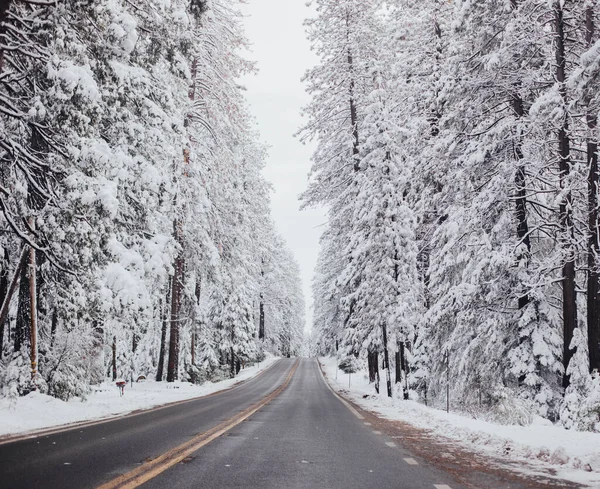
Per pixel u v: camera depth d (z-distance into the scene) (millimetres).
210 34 30703
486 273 17469
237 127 34812
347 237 33375
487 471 6184
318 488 5102
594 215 15625
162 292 31703
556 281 15984
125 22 14086
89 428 10281
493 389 17484
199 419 12219
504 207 18484
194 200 29344
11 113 12961
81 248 15633
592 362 14812
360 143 33375
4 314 15000
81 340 17922
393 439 9242
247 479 5453
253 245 48500
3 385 15312
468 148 18750
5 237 16281
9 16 12164
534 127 16516
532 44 17469
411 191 26969
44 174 14219
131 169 18641
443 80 20156
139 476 5484
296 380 44781
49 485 5035
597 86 13766
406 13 29328
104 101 15930
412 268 26031
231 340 51406
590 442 8336
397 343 26203
